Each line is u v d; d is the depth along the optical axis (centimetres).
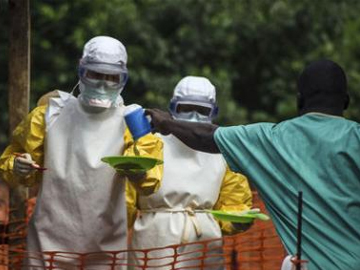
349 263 1019
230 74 2814
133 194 1286
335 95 1066
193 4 2800
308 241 1030
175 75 2688
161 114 1101
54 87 2728
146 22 2734
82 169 1178
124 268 1201
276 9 2841
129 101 2666
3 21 2728
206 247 1291
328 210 1030
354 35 2869
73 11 2748
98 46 1173
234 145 1065
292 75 2884
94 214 1180
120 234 1199
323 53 2841
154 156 1182
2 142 2723
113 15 2695
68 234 1181
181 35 2748
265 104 2917
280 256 1370
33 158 1190
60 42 2767
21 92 1357
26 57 1359
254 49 2873
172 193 1295
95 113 1188
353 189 1033
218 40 2809
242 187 1323
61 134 1184
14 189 1355
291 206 1041
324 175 1038
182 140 1082
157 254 1288
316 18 2855
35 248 1190
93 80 1173
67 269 1180
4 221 1355
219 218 1133
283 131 1057
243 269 1421
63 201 1180
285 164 1046
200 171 1306
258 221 1487
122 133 1191
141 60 2683
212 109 1332
